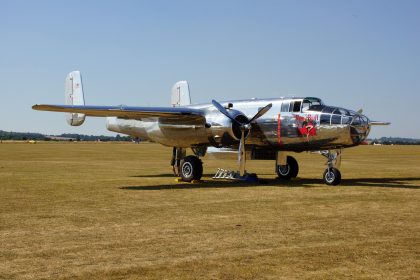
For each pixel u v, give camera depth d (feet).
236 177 53.47
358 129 48.24
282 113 52.65
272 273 18.81
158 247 22.90
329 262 20.29
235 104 57.00
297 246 23.07
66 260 20.63
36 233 26.02
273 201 38.47
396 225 28.19
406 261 20.40
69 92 76.59
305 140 51.21
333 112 49.42
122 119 62.44
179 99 74.49
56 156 132.05
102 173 69.41
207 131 53.06
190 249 22.52
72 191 45.42
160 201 38.45
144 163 98.17
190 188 48.34
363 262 20.29
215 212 32.94
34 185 50.93
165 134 57.21
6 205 36.14
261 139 54.54
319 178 61.57
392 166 89.35
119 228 27.35
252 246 23.07
